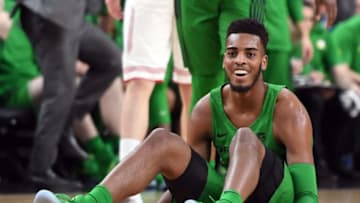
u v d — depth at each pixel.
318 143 13.30
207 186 6.07
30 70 12.18
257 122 6.26
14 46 12.11
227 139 6.34
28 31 11.20
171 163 5.96
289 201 6.07
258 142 5.94
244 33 6.14
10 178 12.03
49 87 11.13
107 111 12.29
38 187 11.42
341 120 13.94
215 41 7.97
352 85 14.07
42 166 11.42
